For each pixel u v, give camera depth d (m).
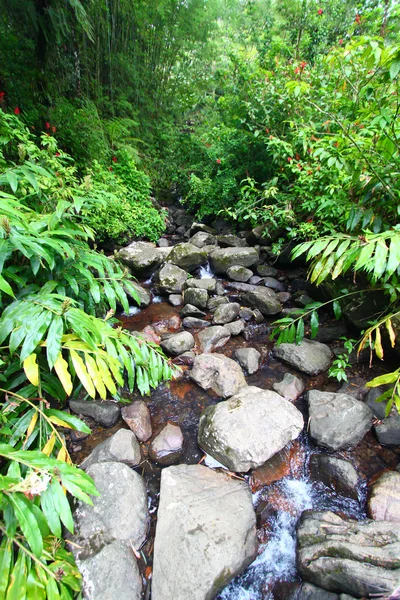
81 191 2.01
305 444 1.74
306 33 4.68
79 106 4.30
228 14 7.11
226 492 1.41
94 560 1.13
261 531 1.38
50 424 1.25
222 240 4.00
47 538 1.06
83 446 1.68
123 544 1.23
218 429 1.63
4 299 1.49
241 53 4.09
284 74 3.54
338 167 1.88
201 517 1.25
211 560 1.12
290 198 3.20
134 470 1.56
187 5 6.18
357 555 1.13
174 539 1.19
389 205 1.84
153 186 5.90
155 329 2.67
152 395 2.04
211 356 2.18
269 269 3.45
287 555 1.30
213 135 4.82
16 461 1.00
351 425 1.69
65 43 4.22
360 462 1.62
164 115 6.95
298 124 3.13
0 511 1.04
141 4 5.19
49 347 1.10
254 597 1.19
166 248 4.10
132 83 5.94
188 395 2.05
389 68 1.49
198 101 7.06
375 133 1.88
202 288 3.05
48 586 0.89
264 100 3.61
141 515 1.34
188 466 1.54
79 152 3.80
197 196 4.92
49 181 2.07
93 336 1.32
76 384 1.82
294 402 1.99
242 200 3.79
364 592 1.05
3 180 1.47
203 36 6.74
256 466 1.54
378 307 2.12
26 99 3.38
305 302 2.82
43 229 1.54
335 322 2.52
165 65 6.76
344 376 1.99
